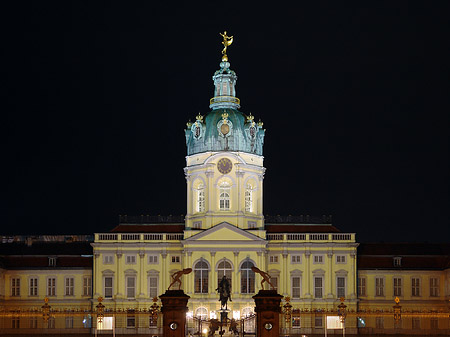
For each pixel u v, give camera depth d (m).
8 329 153.75
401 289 154.38
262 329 84.38
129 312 142.12
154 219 159.00
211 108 159.62
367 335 148.50
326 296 152.12
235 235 150.88
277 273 152.50
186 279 150.25
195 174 155.12
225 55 159.75
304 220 159.12
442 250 157.12
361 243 158.25
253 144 155.75
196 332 127.44
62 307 154.25
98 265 153.12
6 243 159.12
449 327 152.75
